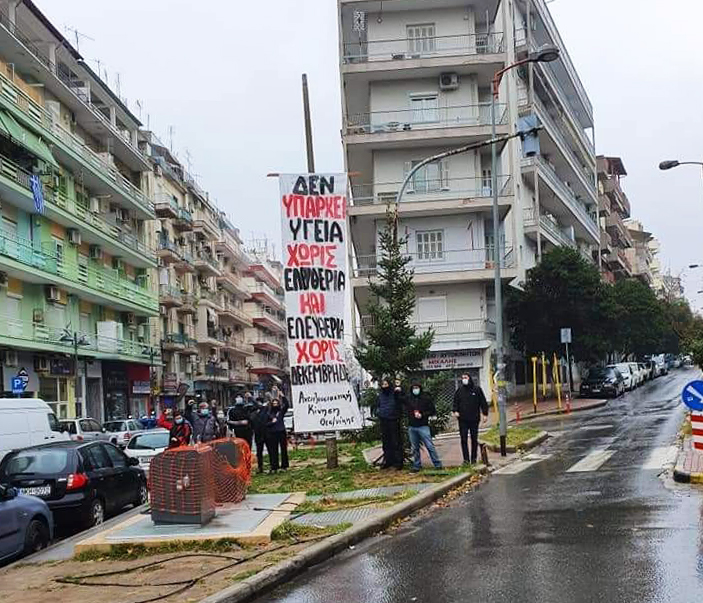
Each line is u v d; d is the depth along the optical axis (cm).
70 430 2742
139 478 1558
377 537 925
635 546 777
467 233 3991
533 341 4225
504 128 3862
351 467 1627
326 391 1524
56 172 3556
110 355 4031
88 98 4053
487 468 1527
